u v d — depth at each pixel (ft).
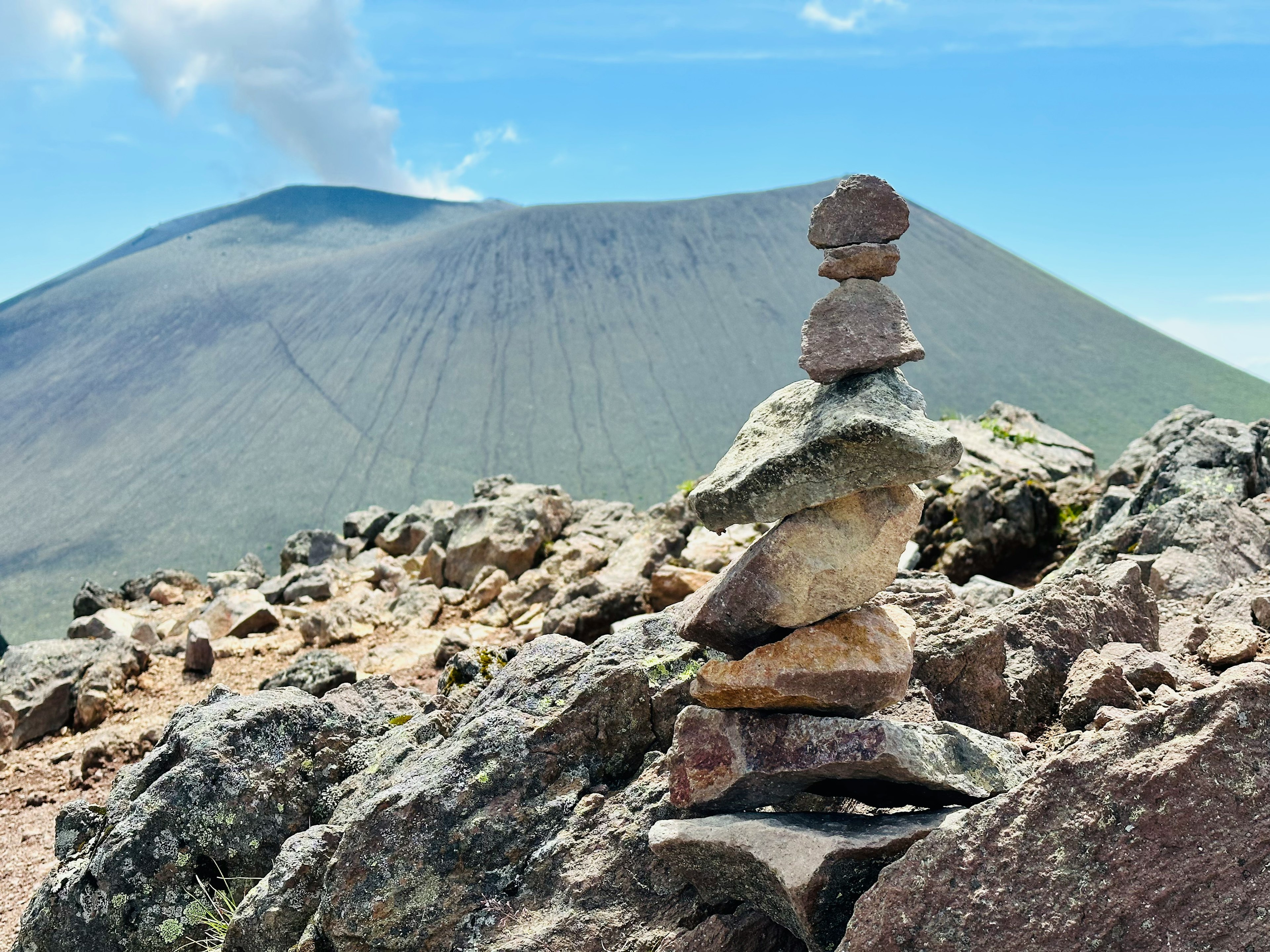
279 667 43.78
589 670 18.01
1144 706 17.75
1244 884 10.80
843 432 13.34
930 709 17.93
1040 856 11.34
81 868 19.01
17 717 37.86
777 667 14.39
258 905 16.35
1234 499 34.50
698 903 14.42
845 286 15.01
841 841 12.61
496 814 16.11
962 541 45.55
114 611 49.78
